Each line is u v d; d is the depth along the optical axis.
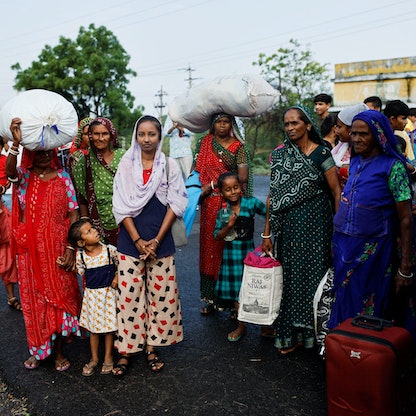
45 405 3.13
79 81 31.98
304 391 3.18
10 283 4.89
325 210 3.54
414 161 3.96
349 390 2.56
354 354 2.51
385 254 3.01
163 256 3.44
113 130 3.78
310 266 3.54
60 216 3.52
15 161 3.31
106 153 3.82
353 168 3.13
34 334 3.50
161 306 3.50
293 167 3.50
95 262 3.44
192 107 4.30
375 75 16.95
